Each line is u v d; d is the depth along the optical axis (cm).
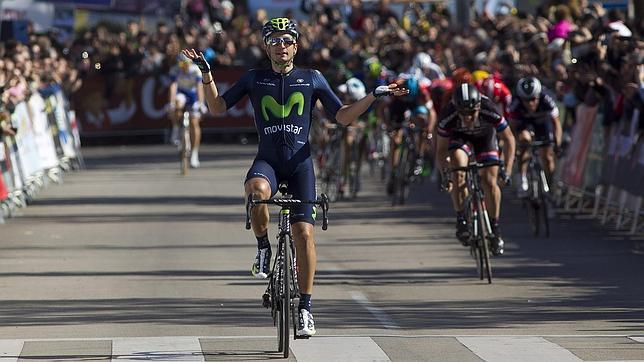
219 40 8575
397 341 2389
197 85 6494
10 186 4822
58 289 3095
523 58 5422
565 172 4847
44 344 2378
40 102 5831
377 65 5388
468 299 2942
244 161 7200
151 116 8594
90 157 7738
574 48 4838
